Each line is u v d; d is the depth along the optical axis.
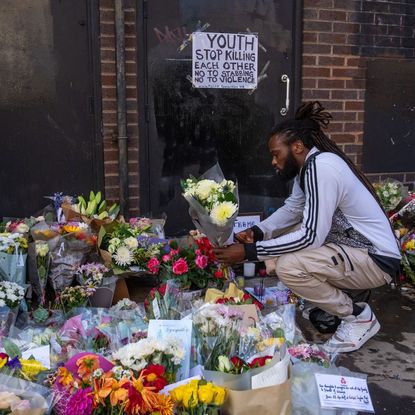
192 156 4.37
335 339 2.95
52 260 3.07
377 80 4.71
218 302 2.46
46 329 2.29
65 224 3.35
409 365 2.82
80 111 4.04
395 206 4.21
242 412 1.70
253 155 4.52
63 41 3.92
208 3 4.20
